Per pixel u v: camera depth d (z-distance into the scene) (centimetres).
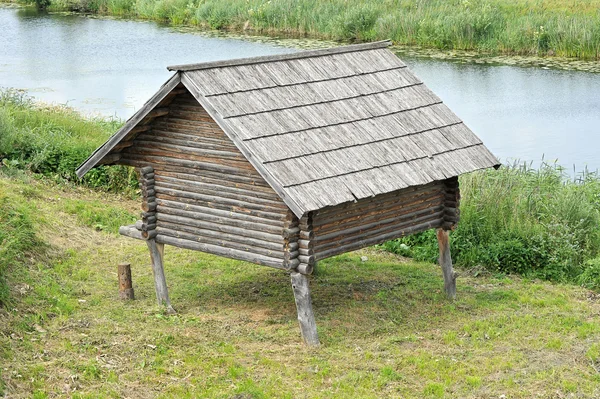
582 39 3403
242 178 1078
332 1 4247
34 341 1059
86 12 5391
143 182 1166
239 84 1083
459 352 1076
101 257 1437
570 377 1005
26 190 1673
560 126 2516
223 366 1023
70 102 2830
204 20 4588
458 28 3656
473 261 1449
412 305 1252
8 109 2083
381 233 1162
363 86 1202
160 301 1210
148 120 1136
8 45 4103
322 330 1136
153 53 3819
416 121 1190
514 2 3934
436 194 1229
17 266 1272
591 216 1514
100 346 1059
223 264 1422
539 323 1177
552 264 1416
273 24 4256
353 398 939
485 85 3020
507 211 1554
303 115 1091
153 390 957
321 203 983
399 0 4097
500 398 950
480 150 1210
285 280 1347
